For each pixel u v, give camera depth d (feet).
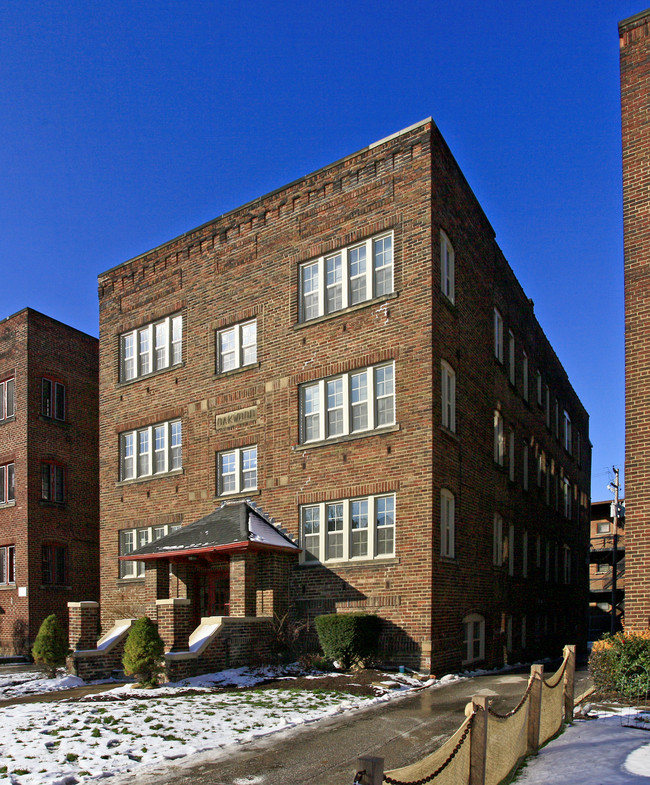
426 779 18.58
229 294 75.56
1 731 34.40
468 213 72.59
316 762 29.76
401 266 62.75
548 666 78.54
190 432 76.64
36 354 96.22
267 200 73.67
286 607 63.41
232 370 73.56
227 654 54.13
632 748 29.45
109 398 86.69
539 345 104.73
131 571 81.10
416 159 63.21
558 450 114.21
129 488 82.17
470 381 69.62
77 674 56.80
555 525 107.14
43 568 92.48
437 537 58.29
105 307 89.10
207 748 31.91
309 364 67.46
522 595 83.05
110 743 32.22
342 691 45.88
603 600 191.62
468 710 23.21
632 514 48.29
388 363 62.69
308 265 69.97
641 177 51.72
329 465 64.39
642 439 48.75
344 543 62.13
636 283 50.75
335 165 68.59
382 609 58.44
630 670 41.42
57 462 96.73
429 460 58.44
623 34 54.03
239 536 60.13
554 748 30.68
